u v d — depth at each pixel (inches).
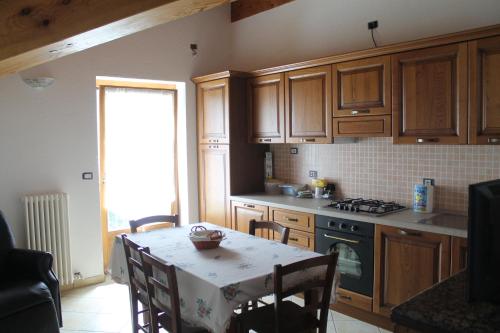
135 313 106.2
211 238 102.3
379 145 143.7
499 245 50.6
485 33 102.6
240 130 177.6
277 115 162.7
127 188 188.2
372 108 129.0
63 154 159.3
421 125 117.7
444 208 128.0
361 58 131.2
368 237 123.2
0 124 147.2
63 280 155.9
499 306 51.4
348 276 130.1
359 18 146.7
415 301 53.5
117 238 115.7
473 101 106.2
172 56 184.2
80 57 161.0
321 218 136.3
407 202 137.0
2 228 124.5
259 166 185.8
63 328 127.7
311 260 82.3
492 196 49.4
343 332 121.3
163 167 196.4
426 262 111.1
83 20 65.6
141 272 100.8
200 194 194.4
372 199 146.9
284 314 92.1
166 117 195.8
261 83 169.3
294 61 171.6
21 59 77.4
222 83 175.5
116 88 182.2
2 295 105.7
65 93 158.7
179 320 83.4
